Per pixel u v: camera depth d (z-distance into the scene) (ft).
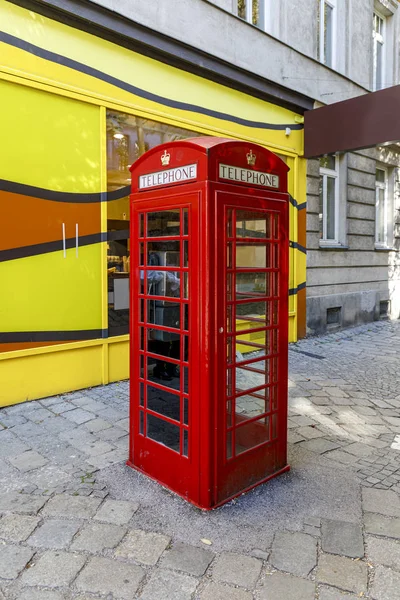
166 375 10.39
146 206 10.51
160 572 7.75
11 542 8.46
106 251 17.90
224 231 9.34
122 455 12.13
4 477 10.89
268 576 7.72
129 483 10.67
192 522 9.18
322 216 31.45
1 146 15.05
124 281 18.74
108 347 18.24
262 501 10.04
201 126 21.43
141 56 18.76
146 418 10.92
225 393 9.70
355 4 31.83
